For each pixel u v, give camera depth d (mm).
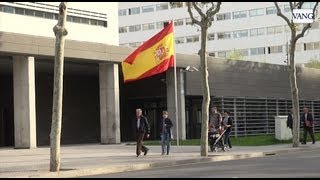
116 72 34188
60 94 17344
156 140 38719
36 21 34156
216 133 24406
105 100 34219
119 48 34062
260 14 89875
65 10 17281
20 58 29812
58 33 17328
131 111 43562
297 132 28094
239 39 91750
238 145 29859
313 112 49500
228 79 39781
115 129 33875
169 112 36875
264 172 15172
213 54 94250
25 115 29531
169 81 36938
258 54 89750
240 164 18672
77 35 36688
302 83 48062
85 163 19344
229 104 39594
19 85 29734
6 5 32344
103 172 17469
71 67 37781
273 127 43812
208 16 22109
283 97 45375
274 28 88375
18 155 24234
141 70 27672
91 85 45219
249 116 41312
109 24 39375
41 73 40969
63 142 41812
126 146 30594
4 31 29859
